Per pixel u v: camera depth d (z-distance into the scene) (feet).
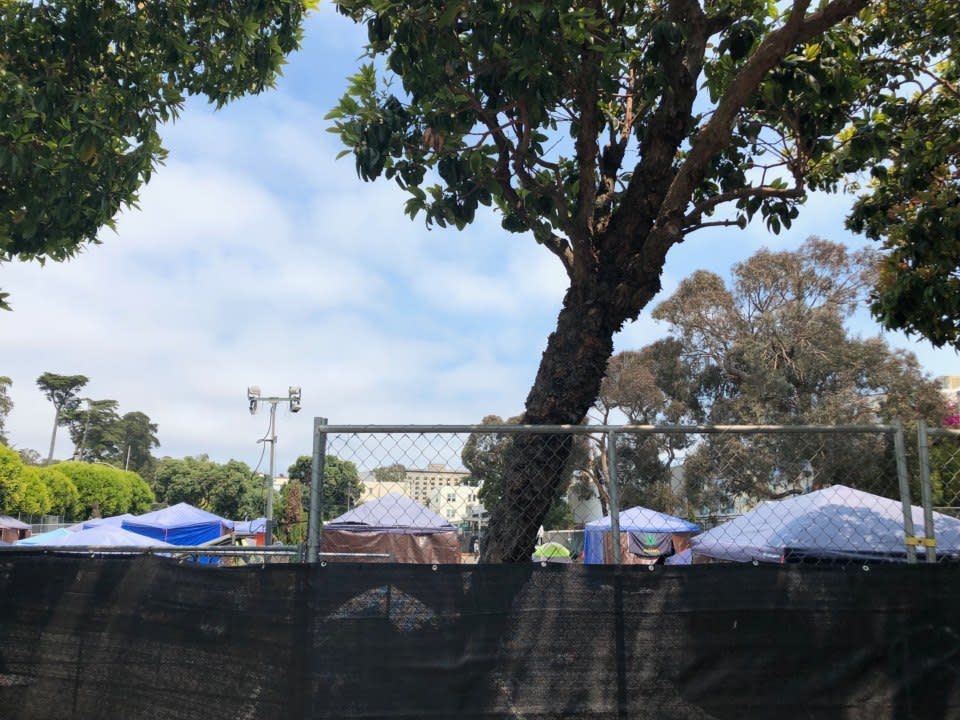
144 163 25.29
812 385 114.93
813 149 22.84
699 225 22.81
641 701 12.14
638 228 19.44
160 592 13.44
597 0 20.70
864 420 106.22
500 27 18.19
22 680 13.89
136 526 64.75
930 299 26.32
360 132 19.39
